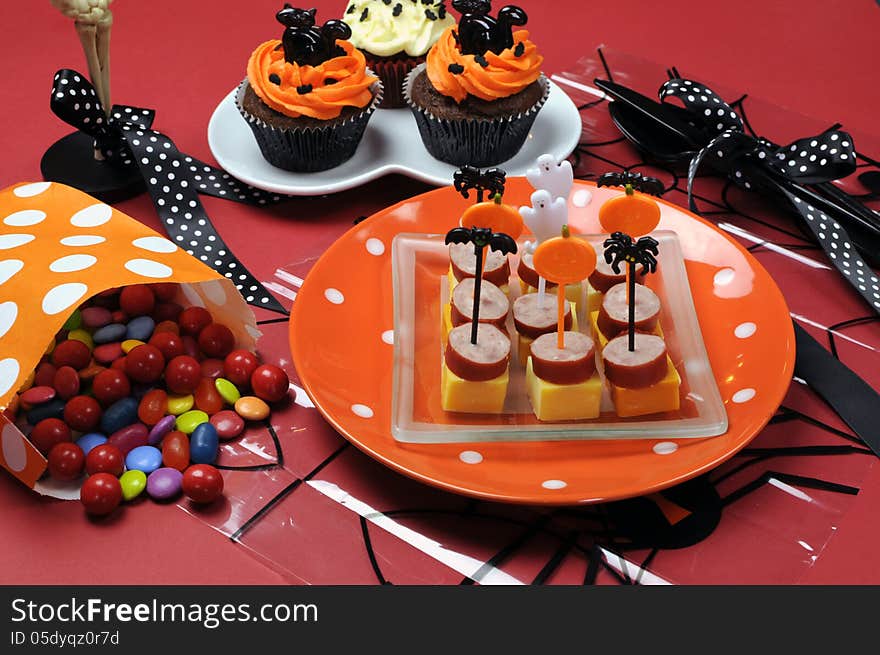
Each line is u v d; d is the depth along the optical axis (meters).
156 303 0.50
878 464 0.46
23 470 0.43
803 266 0.56
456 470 0.43
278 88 0.57
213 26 0.73
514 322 0.49
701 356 0.48
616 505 0.44
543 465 0.44
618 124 0.63
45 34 0.71
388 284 0.52
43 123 0.64
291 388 0.49
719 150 0.56
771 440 0.47
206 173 0.61
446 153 0.60
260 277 0.55
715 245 0.52
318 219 0.59
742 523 0.44
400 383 0.47
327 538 0.43
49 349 0.48
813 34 0.72
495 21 0.59
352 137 0.60
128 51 0.70
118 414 0.46
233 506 0.44
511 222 0.50
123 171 0.60
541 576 0.42
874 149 0.62
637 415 0.46
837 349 0.51
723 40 0.71
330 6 0.74
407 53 0.64
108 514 0.44
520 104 0.59
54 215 0.49
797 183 0.57
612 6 0.75
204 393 0.47
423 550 0.43
